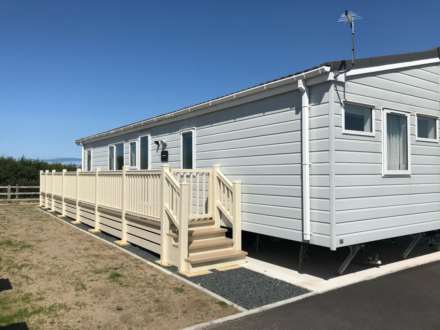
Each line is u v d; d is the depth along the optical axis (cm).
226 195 691
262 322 397
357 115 580
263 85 625
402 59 636
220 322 396
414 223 655
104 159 1344
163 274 571
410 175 652
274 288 510
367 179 579
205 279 551
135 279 544
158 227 676
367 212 577
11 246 764
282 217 608
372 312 427
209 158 780
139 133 1078
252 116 672
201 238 651
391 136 634
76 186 1151
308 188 561
